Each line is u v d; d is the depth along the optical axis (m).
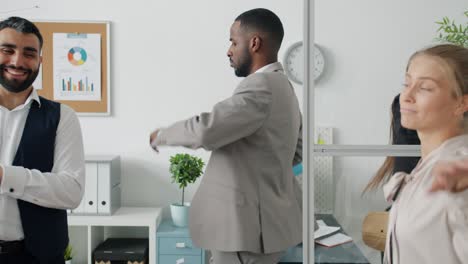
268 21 1.45
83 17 3.01
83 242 3.05
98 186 2.73
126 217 2.73
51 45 2.99
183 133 1.31
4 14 2.98
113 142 3.06
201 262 2.69
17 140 1.38
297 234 1.45
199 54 3.03
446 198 0.79
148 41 3.03
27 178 1.28
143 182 3.07
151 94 3.05
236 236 1.34
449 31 0.85
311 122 0.89
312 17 0.88
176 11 3.02
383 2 0.87
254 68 1.48
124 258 2.69
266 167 1.38
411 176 0.84
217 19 3.02
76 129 1.44
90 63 3.01
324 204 0.90
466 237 0.77
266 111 1.34
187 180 2.81
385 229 0.87
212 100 3.05
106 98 3.03
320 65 0.89
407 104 0.85
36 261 1.38
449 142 0.81
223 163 1.39
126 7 3.01
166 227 2.81
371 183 0.88
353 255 0.89
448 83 0.82
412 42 0.86
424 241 0.80
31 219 1.34
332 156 0.89
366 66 0.88
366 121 0.88
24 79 1.33
